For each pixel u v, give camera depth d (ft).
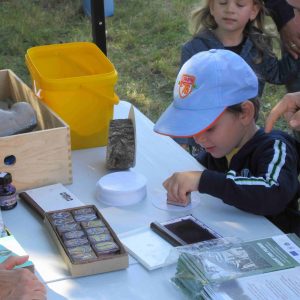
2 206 5.03
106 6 17.84
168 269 4.15
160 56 15.99
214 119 5.15
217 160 5.92
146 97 14.07
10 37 16.84
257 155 5.30
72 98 6.04
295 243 4.27
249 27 8.95
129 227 4.77
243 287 3.73
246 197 4.90
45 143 5.33
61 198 5.16
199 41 8.89
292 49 8.34
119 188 5.18
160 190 5.41
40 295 3.71
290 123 4.81
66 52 6.79
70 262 4.11
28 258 4.15
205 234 4.61
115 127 5.71
